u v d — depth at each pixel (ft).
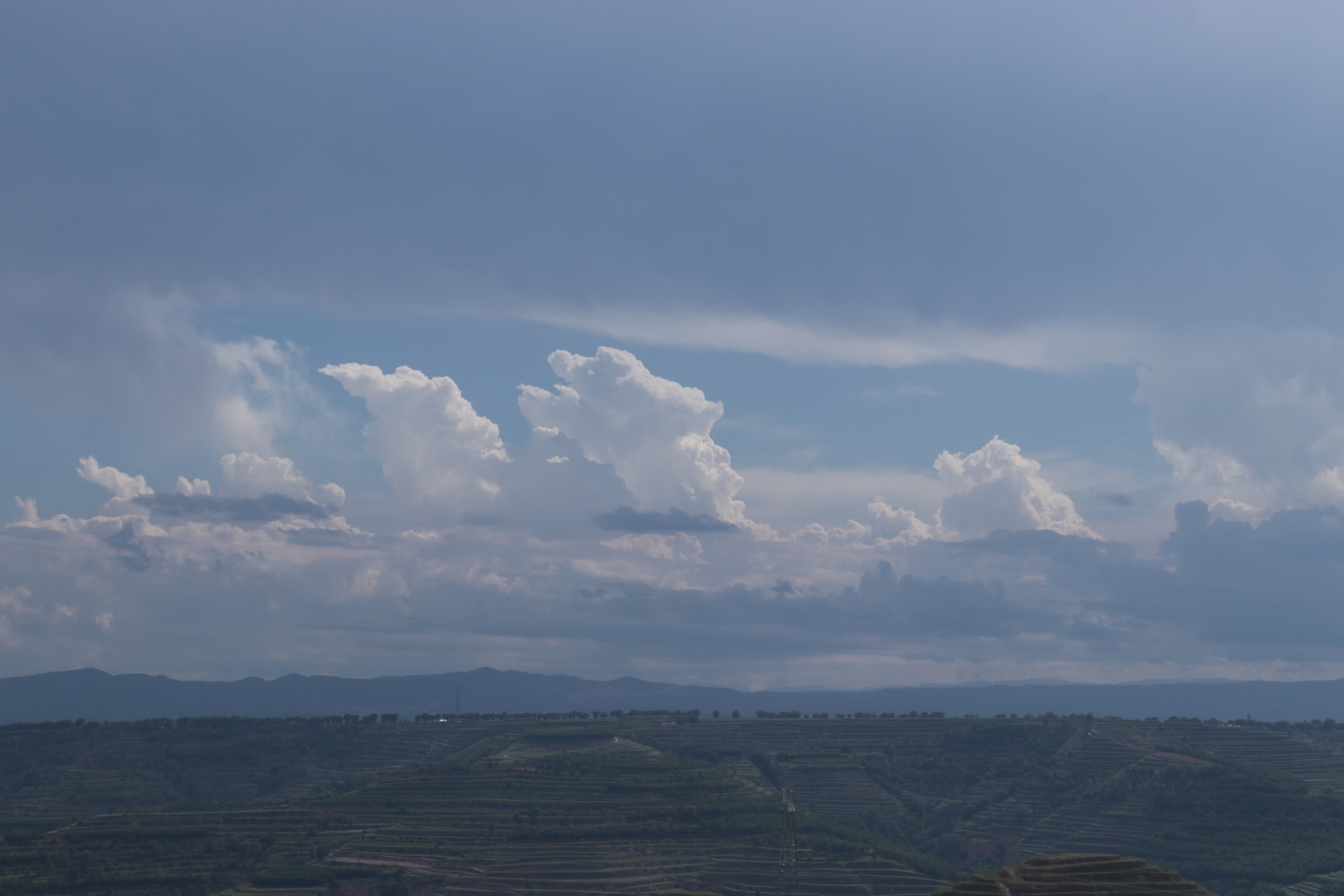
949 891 504.43
